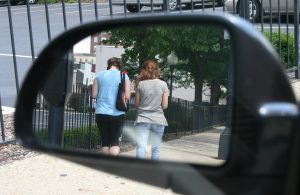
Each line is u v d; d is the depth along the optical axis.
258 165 1.84
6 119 8.72
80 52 5.98
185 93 6.80
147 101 6.17
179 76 6.70
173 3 11.47
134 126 6.00
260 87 1.80
